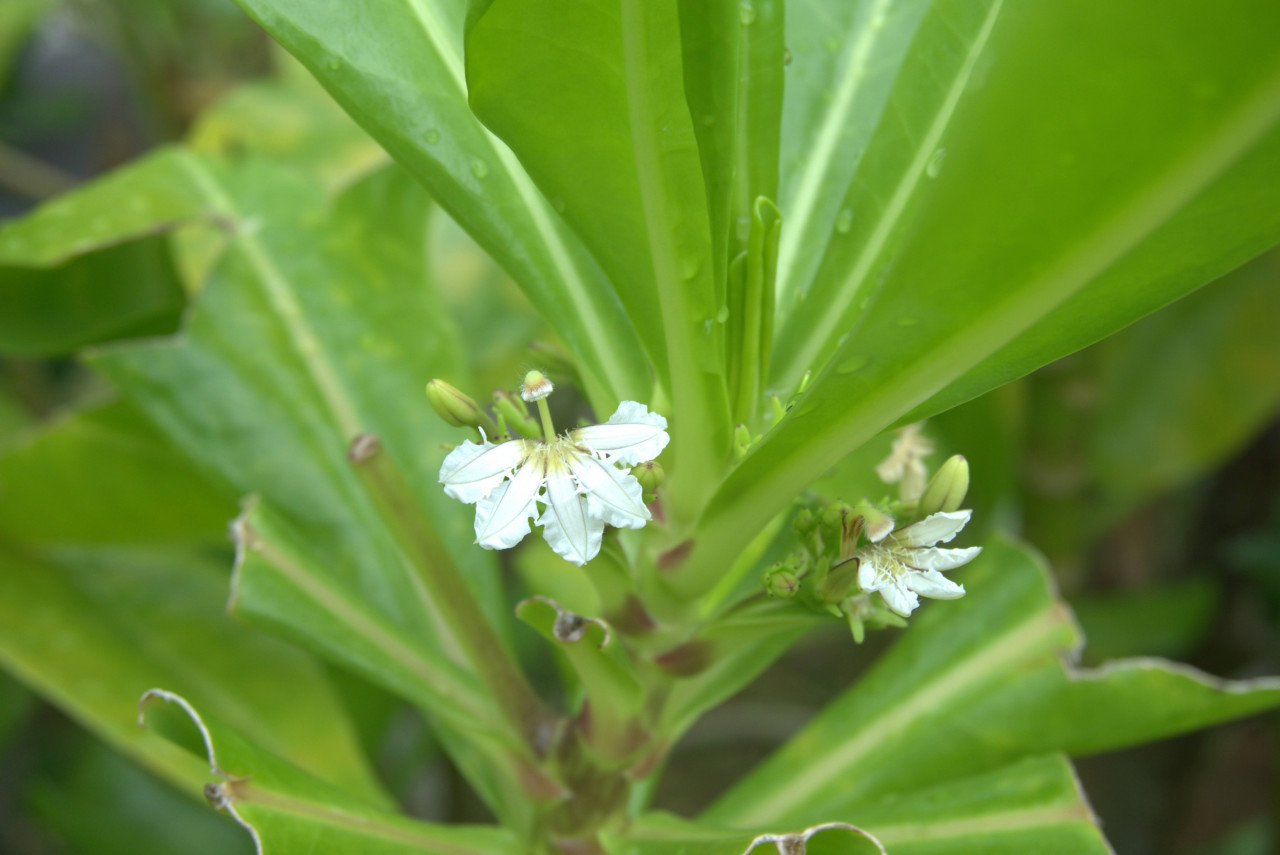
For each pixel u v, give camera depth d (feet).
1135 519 1.89
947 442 1.31
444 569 1.00
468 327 1.48
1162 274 0.87
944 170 0.82
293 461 1.16
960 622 1.15
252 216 1.23
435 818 2.11
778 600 0.94
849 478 1.06
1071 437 1.53
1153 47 0.79
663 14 0.85
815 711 2.35
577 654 0.95
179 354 1.17
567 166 0.90
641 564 0.97
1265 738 1.86
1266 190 0.84
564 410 1.94
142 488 1.28
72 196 1.25
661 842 1.00
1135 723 1.09
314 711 1.28
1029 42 0.80
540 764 1.03
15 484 1.25
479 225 0.96
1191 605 1.65
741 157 0.94
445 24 0.97
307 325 1.19
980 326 0.86
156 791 1.63
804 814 1.10
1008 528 1.93
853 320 0.98
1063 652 1.12
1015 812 1.04
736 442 0.94
